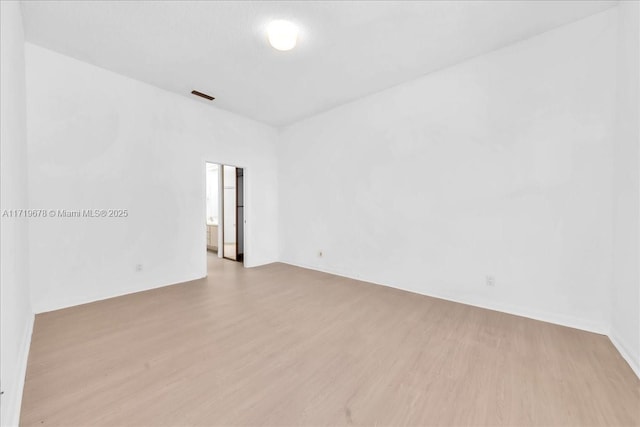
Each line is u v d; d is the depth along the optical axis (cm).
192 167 394
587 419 136
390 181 363
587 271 233
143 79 334
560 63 242
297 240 496
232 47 269
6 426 122
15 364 156
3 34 150
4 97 149
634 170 187
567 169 240
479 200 289
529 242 261
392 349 204
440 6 217
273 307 289
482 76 285
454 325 246
